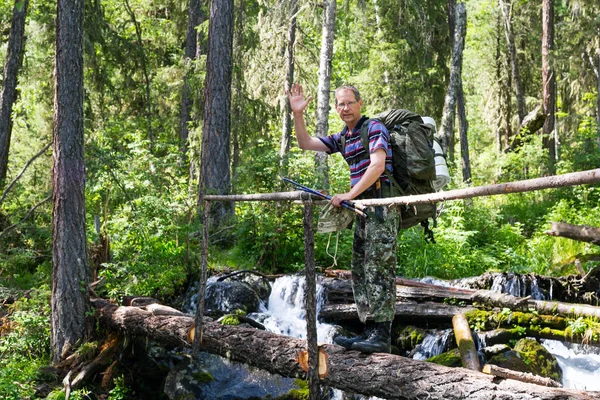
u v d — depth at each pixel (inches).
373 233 161.0
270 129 718.5
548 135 763.4
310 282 169.3
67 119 311.3
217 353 235.6
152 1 898.7
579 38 843.4
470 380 152.9
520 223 569.0
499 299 325.4
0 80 798.5
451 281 384.8
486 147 1283.2
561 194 636.7
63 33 309.9
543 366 284.7
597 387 280.2
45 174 704.4
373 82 784.9
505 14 951.0
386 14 767.7
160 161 457.4
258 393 270.4
